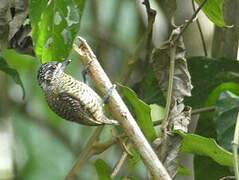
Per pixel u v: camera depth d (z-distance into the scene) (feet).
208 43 37.60
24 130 48.01
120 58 46.65
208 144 27.58
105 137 47.34
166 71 31.42
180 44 31.14
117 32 48.16
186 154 34.91
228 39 34.42
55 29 29.17
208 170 32.73
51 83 34.09
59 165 48.65
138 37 45.27
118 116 27.35
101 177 31.30
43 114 48.73
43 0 29.35
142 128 30.01
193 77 33.99
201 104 34.04
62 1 29.14
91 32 46.62
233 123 30.30
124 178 31.68
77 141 48.21
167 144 29.14
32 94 48.67
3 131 46.70
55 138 48.91
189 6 34.12
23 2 30.01
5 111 46.60
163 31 40.01
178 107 30.37
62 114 34.27
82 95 33.14
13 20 29.94
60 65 34.55
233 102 30.63
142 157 26.99
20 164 47.67
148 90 34.40
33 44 29.48
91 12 47.03
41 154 48.29
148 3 33.91
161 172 26.73
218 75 33.83
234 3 33.68
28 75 48.93
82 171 46.11
